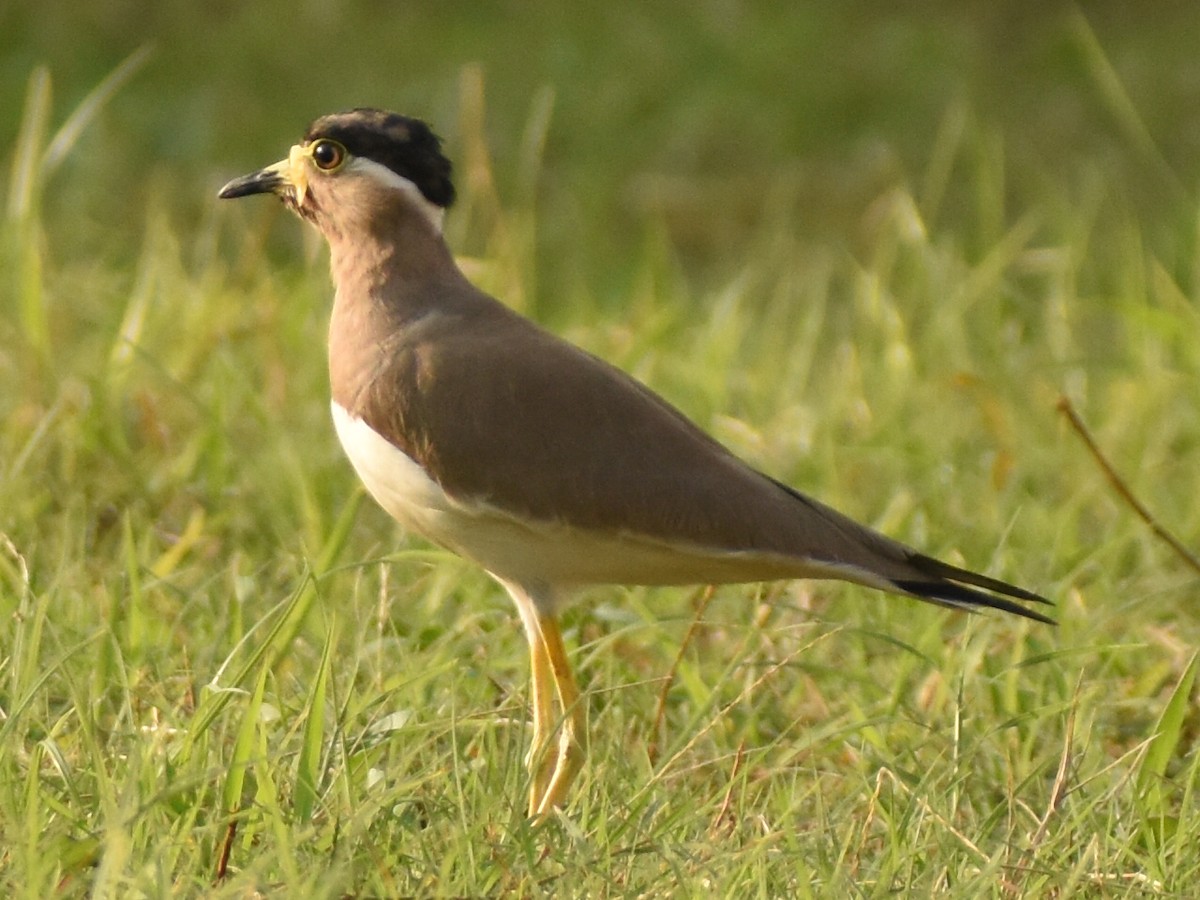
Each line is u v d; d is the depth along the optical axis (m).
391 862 7.67
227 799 7.88
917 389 14.28
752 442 13.21
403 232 9.54
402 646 9.82
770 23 24.72
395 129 9.56
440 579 10.73
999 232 19.42
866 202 21.50
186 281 15.47
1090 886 8.15
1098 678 10.47
